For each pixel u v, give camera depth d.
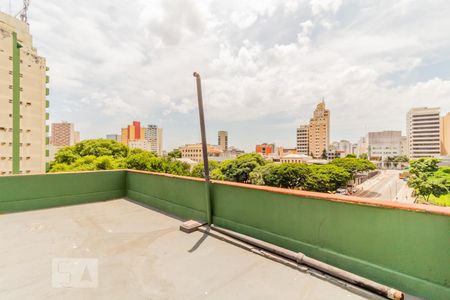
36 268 2.92
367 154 151.75
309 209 3.08
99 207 5.89
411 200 55.69
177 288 2.52
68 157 36.44
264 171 50.12
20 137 36.25
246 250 3.46
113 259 3.19
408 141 126.19
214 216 4.38
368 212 2.61
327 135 140.75
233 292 2.45
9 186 5.29
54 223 4.66
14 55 35.62
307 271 2.80
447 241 2.15
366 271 2.60
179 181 5.23
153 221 4.81
